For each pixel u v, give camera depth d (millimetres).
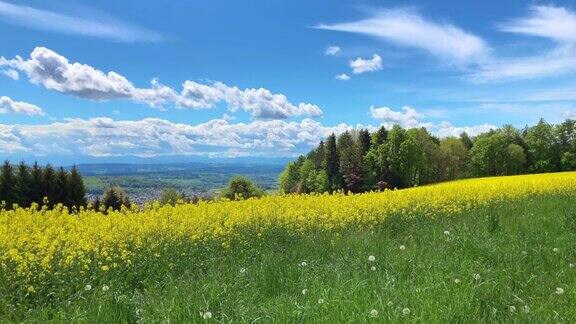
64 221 11797
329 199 17172
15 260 7512
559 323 4434
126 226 10711
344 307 4766
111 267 8125
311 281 6320
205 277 7117
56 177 61031
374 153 85688
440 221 13203
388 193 19672
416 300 4906
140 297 5992
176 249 9211
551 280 5996
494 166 94938
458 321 4379
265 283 6531
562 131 91312
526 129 98375
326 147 92312
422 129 99562
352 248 8906
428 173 90875
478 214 13234
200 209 13930
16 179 59375
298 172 104500
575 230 9641
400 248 7988
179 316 4723
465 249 7797
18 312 6090
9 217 11758
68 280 7324
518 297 5406
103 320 4938
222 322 4664
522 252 7379
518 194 20375
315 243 10070
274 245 10281
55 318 5332
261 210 13828
